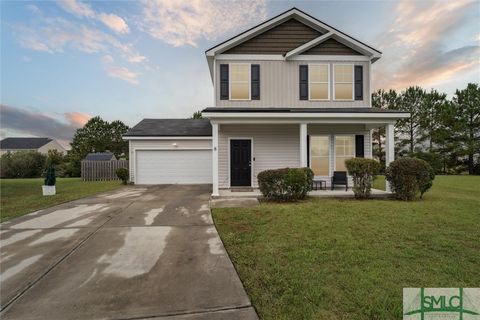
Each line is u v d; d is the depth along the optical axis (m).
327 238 4.30
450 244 3.99
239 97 10.19
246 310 2.38
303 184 7.79
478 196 8.73
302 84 10.33
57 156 26.80
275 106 10.22
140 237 4.46
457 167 25.42
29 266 3.34
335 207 6.71
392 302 2.46
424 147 26.22
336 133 10.62
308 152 10.61
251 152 10.69
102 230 4.85
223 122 8.58
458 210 6.35
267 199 7.98
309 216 5.78
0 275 3.11
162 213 6.22
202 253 3.73
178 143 13.86
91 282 2.93
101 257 3.62
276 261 3.42
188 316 2.31
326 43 10.43
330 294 2.60
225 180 10.67
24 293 2.71
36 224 5.26
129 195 9.24
